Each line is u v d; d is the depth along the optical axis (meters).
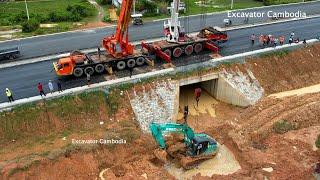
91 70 39.56
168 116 38.66
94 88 37.59
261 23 57.75
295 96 43.09
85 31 55.34
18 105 34.47
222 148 35.62
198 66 42.38
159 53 43.28
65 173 30.34
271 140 36.16
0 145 32.72
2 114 33.72
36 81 38.94
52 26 58.19
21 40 51.84
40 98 35.47
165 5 66.25
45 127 34.50
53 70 41.56
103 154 32.56
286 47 47.84
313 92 44.28
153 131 33.16
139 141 34.44
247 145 35.28
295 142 35.62
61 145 32.62
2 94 36.38
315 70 47.69
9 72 41.16
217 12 64.00
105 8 68.75
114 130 35.03
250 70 44.31
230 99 42.69
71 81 38.91
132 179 30.80
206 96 44.25
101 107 36.91
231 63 43.69
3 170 29.19
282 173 31.45
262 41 48.56
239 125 38.50
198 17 61.03
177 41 43.97
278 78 45.50
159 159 33.50
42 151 31.83
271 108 40.75
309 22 58.28
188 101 42.84
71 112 35.69
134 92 38.34
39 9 67.38
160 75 40.28
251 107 41.47
